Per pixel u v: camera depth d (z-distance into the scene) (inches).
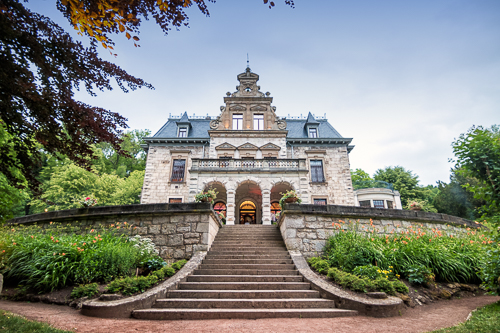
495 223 202.7
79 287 251.1
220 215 562.9
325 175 864.3
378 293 233.9
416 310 235.1
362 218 418.3
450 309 237.8
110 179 1092.5
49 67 158.7
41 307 230.7
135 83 187.5
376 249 311.4
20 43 149.9
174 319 207.3
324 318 208.5
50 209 928.9
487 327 168.2
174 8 162.7
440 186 1174.3
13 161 182.2
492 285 211.8
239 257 354.0
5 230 363.3
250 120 890.7
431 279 284.0
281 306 231.0
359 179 1667.1
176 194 829.8
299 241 377.7
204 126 984.9
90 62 171.6
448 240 368.5
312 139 891.4
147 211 393.4
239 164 735.7
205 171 719.1
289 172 719.7
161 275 281.7
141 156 1619.1
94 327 179.5
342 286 255.3
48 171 1064.8
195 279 288.5
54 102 163.3
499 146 195.0
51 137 179.6
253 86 943.7
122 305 212.1
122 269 283.0
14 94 154.1
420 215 452.1
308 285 272.7
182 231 380.8
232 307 229.8
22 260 282.7
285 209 393.4
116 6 151.0
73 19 157.4
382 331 176.4
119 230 393.4
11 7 146.7
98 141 191.9
